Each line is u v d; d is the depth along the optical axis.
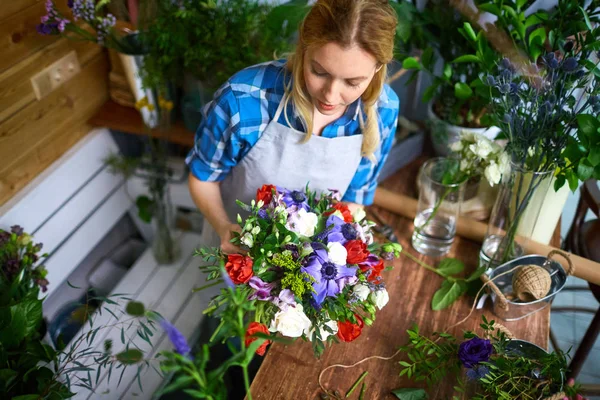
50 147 1.83
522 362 1.11
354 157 1.32
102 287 2.19
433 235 1.44
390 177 1.74
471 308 1.32
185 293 2.08
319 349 1.02
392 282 1.38
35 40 1.64
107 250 2.37
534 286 1.22
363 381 1.15
